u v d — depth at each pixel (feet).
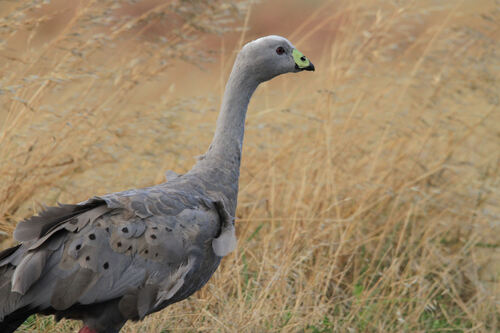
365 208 36.45
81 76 33.76
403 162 41.16
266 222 37.29
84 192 35.83
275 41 27.68
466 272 37.42
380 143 39.27
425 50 41.60
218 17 37.60
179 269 23.24
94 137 34.71
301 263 33.19
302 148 39.55
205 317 30.30
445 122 41.86
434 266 37.73
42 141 33.42
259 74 27.73
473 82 42.63
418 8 44.55
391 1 40.68
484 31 44.01
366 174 40.47
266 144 39.09
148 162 37.09
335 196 35.94
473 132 43.16
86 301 21.88
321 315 31.53
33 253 21.59
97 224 22.26
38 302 21.68
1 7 33.86
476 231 39.14
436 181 41.34
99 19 33.78
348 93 42.11
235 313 29.96
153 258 22.71
